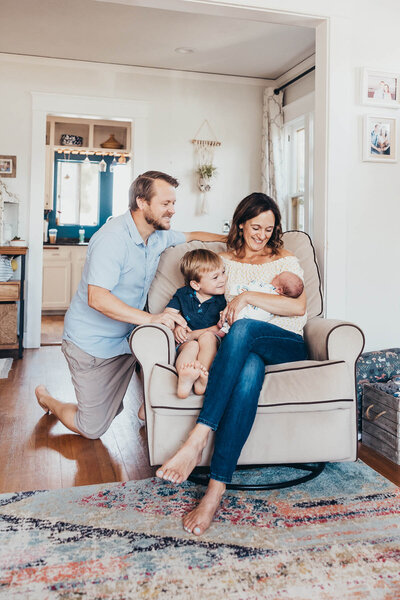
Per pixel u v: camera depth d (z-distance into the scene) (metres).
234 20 3.67
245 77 4.90
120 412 2.52
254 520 1.61
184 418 1.74
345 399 1.76
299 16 2.59
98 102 4.60
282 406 1.73
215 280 2.01
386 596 1.25
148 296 2.29
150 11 3.55
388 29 2.73
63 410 2.39
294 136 4.84
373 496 1.78
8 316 4.11
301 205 4.74
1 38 4.09
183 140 4.81
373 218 2.74
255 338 1.79
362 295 2.74
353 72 2.68
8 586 1.27
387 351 2.61
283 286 2.01
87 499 1.75
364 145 2.68
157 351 1.79
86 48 4.25
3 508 1.68
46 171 7.34
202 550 1.44
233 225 2.21
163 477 1.56
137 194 1.99
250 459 1.76
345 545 1.47
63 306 6.77
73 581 1.29
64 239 7.46
